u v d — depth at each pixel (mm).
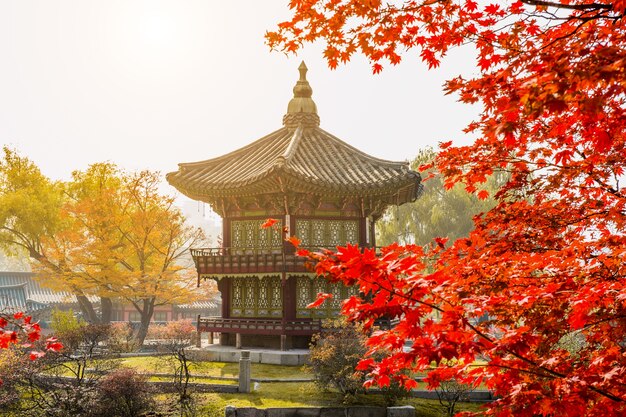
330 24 8078
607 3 6242
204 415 24953
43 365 27703
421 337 6184
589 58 5242
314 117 44406
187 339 40688
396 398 26516
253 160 41688
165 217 51438
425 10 7852
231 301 41156
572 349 17859
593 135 7875
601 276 7438
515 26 7707
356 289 39156
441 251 8750
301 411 25750
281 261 37188
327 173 38500
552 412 6234
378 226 65062
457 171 9367
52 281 55250
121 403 24172
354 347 27000
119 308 78250
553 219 9273
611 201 9273
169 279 50750
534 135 8789
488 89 6484
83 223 52562
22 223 56281
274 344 38750
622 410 6062
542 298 6969
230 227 40812
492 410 6762
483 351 6297
